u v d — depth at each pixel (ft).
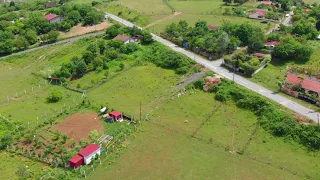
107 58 363.97
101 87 320.50
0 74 360.07
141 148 234.79
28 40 431.43
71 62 348.79
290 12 513.86
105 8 577.02
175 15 524.52
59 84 329.11
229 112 270.67
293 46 349.41
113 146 234.99
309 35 397.60
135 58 371.35
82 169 213.87
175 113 273.33
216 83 303.27
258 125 251.39
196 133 248.32
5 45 400.47
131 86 318.65
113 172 213.66
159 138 244.63
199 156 225.56
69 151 228.43
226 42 362.33
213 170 213.25
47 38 435.12
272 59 355.56
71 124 263.70
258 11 502.79
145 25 481.87
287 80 295.07
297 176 206.39
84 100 295.69
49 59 390.21
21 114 279.90
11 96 311.47
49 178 203.10
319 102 270.05
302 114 258.98
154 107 282.56
